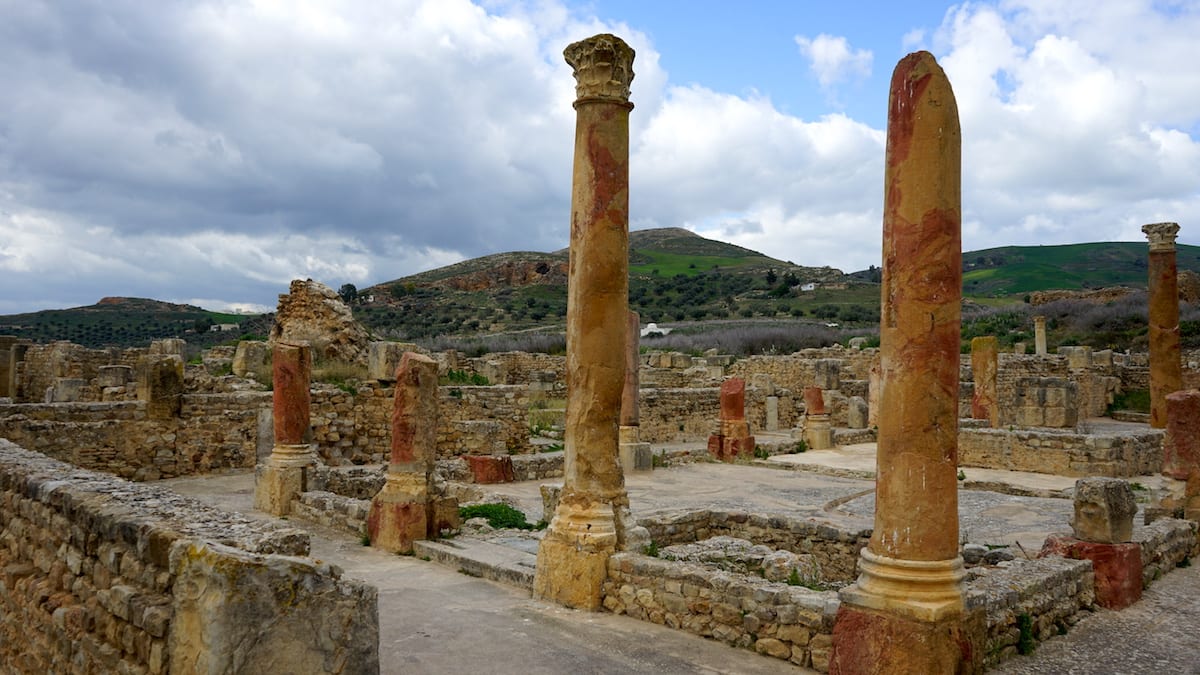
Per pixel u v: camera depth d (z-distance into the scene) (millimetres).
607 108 8594
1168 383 21531
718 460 22781
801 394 33156
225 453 18469
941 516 5914
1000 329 53562
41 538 6172
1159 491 12961
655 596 7797
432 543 10719
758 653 6949
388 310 85188
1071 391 24562
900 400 5988
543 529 12055
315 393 19328
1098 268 125625
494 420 22062
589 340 8625
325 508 12516
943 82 6031
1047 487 17422
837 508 15352
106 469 16891
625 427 20297
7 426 15820
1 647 6559
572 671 6492
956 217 6039
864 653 5863
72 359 29359
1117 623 8195
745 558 9664
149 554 4578
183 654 4004
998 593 7242
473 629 7504
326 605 4152
